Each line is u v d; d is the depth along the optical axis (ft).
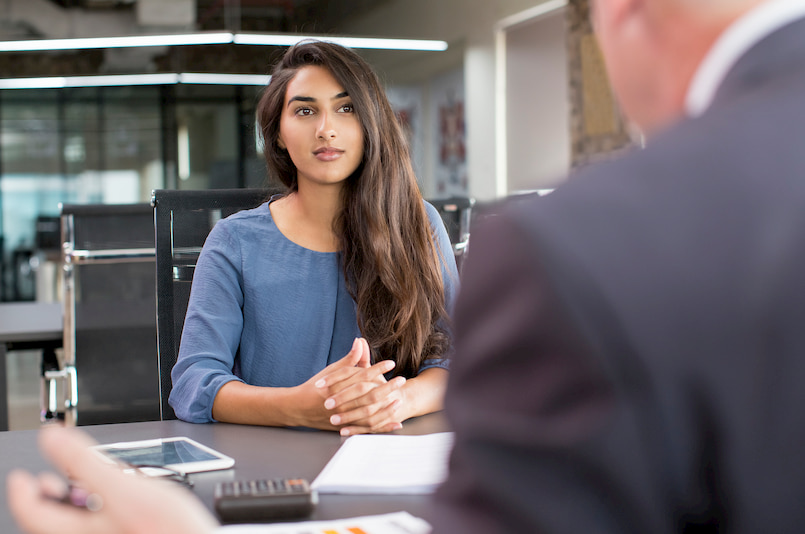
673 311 0.89
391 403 3.87
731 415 0.89
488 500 0.94
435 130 29.17
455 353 1.03
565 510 0.90
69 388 8.91
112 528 1.27
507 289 0.96
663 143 1.00
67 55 30.25
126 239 8.98
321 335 4.82
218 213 5.46
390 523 2.43
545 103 22.77
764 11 1.01
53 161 35.60
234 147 36.06
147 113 35.91
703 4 1.02
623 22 1.10
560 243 0.93
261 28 28.50
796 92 0.97
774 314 0.89
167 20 28.55
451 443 1.02
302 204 4.96
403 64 30.60
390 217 4.85
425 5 28.73
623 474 0.89
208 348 4.58
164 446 3.48
